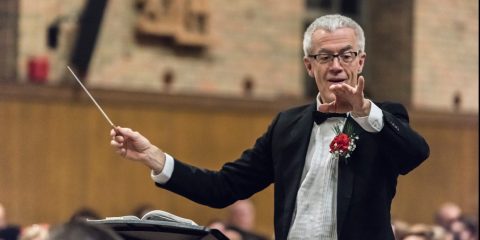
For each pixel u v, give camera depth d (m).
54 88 25.02
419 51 32.44
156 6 27.81
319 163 9.13
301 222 9.12
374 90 32.69
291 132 9.38
